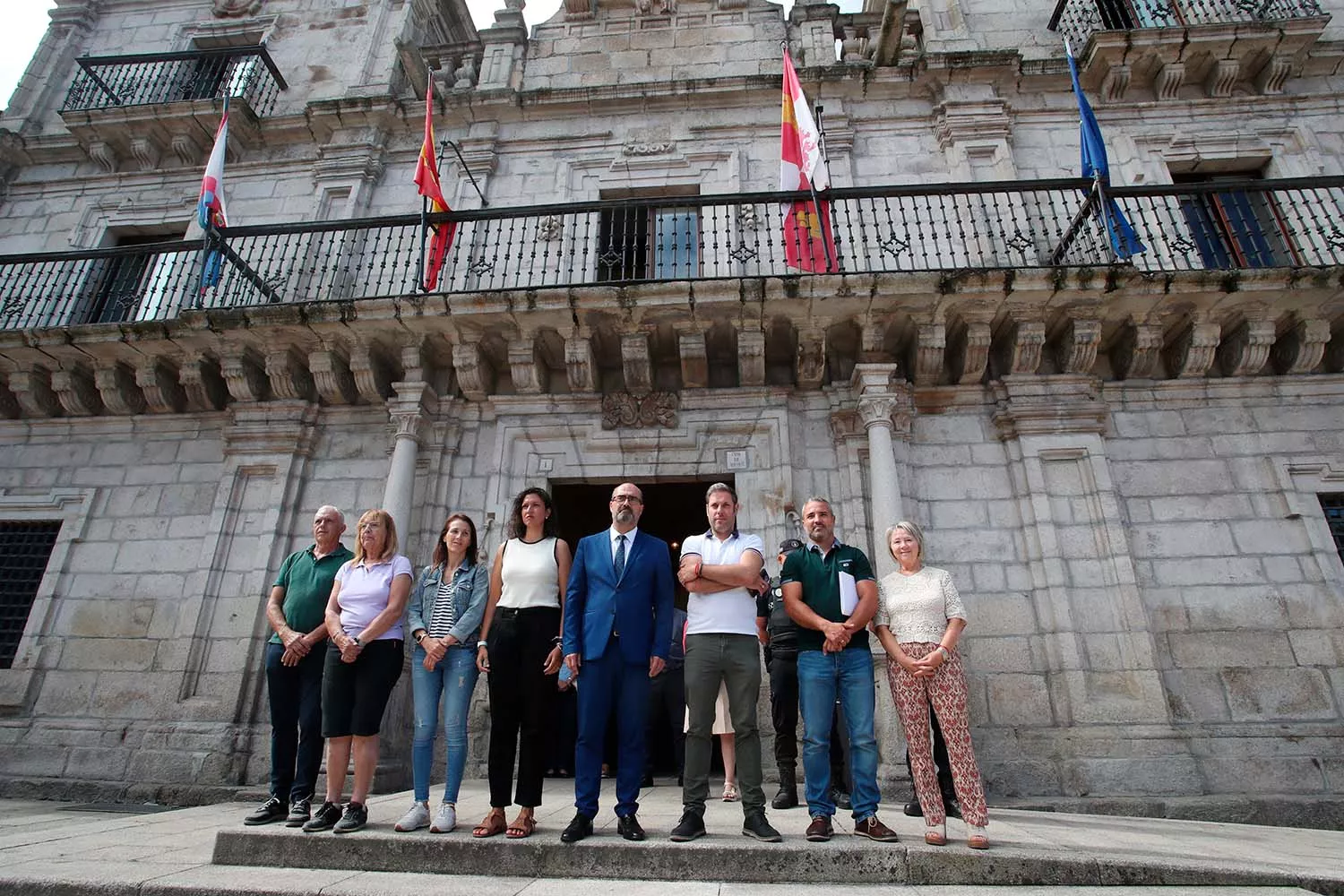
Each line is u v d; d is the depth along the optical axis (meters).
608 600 3.55
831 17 10.11
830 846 3.12
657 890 2.87
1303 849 3.90
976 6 10.15
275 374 7.62
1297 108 8.87
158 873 3.10
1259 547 6.72
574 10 10.66
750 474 7.30
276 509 7.38
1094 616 6.45
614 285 6.84
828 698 3.49
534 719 3.49
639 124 9.55
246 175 9.85
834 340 7.41
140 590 7.37
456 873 3.17
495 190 9.23
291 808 3.85
